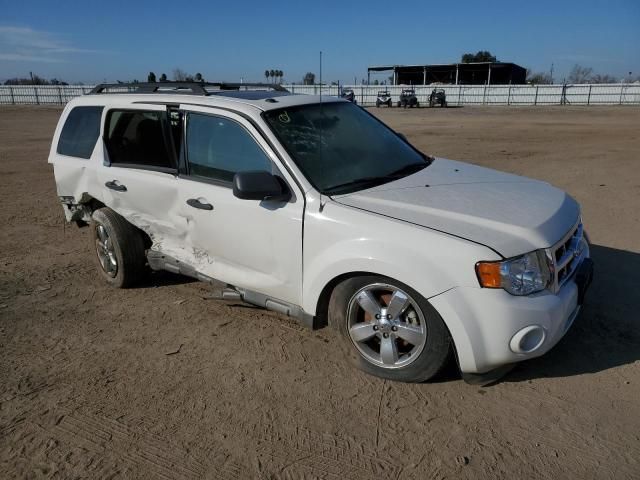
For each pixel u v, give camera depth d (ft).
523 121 83.56
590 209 24.90
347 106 15.24
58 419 10.57
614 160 39.65
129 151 15.69
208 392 11.30
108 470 9.18
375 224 10.62
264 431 10.01
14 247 21.75
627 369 11.49
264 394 11.15
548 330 10.02
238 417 10.44
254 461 9.26
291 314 12.42
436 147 50.93
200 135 13.74
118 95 16.47
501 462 9.00
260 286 12.83
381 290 11.06
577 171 35.22
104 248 17.13
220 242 13.38
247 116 12.76
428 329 10.41
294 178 11.80
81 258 20.27
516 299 9.77
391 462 9.11
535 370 11.56
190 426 10.23
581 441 9.41
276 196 11.69
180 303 15.88
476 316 9.78
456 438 9.61
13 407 10.99
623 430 9.64
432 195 11.69
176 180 14.19
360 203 11.25
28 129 77.71
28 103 161.48
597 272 16.81
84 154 17.20
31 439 10.02
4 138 65.10
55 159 18.21
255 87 17.01
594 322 13.52
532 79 206.49
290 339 13.43
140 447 9.71
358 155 13.33
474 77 190.70
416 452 9.32
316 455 9.34
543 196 12.32
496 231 10.21
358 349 11.60
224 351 12.98
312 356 12.57
